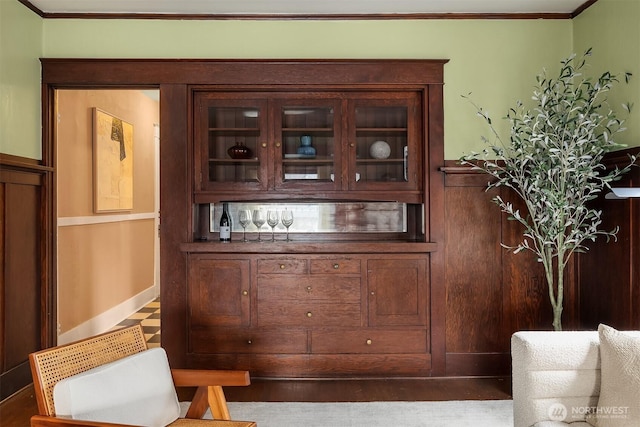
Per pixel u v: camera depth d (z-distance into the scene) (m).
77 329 4.14
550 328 3.44
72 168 4.05
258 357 3.36
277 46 3.48
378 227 3.82
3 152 2.98
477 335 3.44
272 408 2.88
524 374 1.95
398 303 3.38
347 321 3.36
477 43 3.48
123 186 5.11
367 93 3.48
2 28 2.97
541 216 2.96
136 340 2.10
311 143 3.50
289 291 3.36
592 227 2.89
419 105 3.49
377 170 3.51
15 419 2.73
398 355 3.38
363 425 2.66
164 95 3.41
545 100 2.87
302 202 3.83
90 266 4.39
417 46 3.48
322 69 3.42
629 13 2.86
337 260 3.35
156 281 6.23
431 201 3.43
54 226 3.49
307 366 3.36
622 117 2.94
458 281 3.44
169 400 1.93
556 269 3.44
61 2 3.29
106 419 1.70
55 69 3.40
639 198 2.74
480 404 2.95
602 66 3.15
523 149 3.05
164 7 3.37
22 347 3.18
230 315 3.36
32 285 3.30
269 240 3.79
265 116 3.47
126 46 3.46
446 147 3.46
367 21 3.48
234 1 3.28
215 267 3.36
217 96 3.47
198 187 3.46
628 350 1.80
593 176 2.79
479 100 3.47
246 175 3.49
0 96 2.95
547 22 3.48
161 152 3.42
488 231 3.44
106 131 4.68
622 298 2.89
